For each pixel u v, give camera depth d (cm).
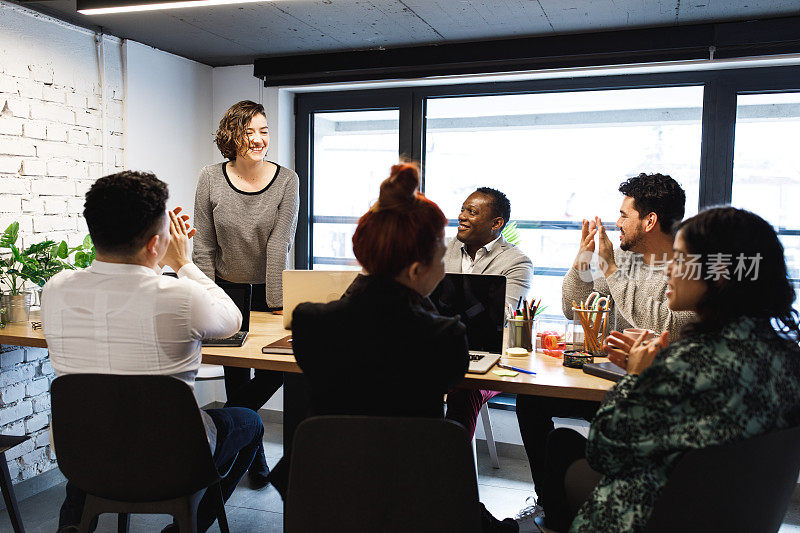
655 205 200
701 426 114
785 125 323
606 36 320
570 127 409
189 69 390
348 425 121
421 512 124
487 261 267
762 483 118
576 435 161
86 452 157
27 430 291
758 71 317
